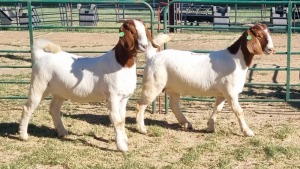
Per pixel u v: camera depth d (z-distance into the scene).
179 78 5.35
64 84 5.05
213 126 5.55
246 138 5.38
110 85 4.96
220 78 5.30
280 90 7.30
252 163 4.83
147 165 4.76
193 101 6.74
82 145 5.22
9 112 6.27
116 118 5.02
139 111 5.51
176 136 5.48
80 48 11.04
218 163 4.81
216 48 10.87
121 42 4.79
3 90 7.21
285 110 6.36
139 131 5.52
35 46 5.15
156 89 5.44
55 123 5.42
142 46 4.78
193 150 5.05
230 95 5.32
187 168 4.72
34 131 5.56
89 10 15.58
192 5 16.17
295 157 4.93
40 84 5.12
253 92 7.18
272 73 8.30
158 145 5.23
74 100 5.17
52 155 4.93
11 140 5.33
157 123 5.88
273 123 5.86
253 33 5.16
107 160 4.87
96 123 5.87
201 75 5.31
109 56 4.98
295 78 8.02
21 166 4.73
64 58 5.10
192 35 13.15
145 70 5.47
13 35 13.51
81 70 5.04
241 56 5.28
